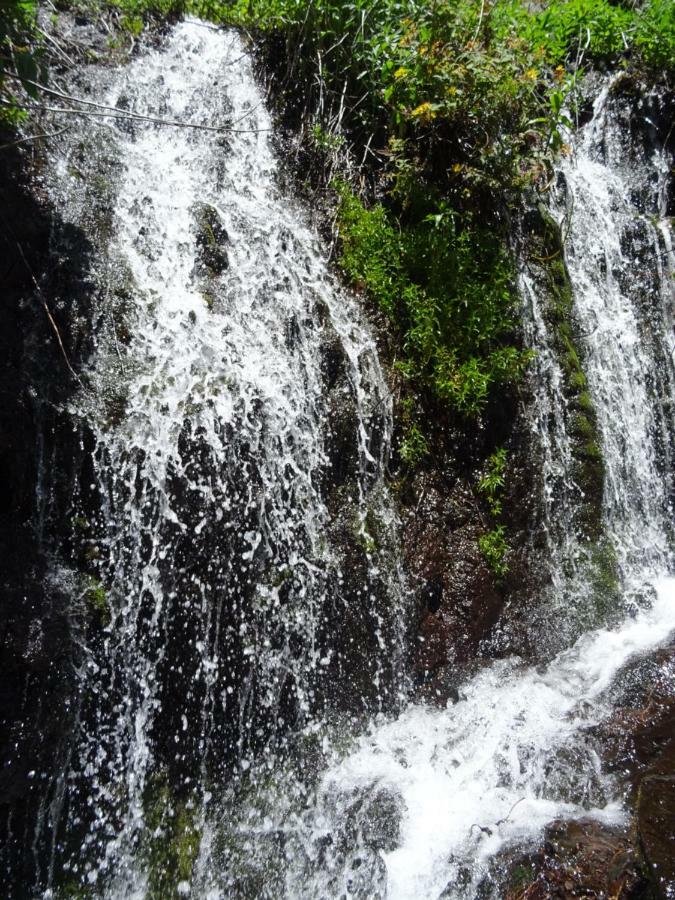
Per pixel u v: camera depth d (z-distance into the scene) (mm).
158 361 3316
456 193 4402
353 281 4141
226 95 4469
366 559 3664
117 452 3098
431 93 4273
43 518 2975
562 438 4496
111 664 3055
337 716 3562
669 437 5449
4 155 3244
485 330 4141
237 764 3326
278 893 3045
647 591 4586
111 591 3049
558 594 4207
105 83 4137
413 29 4434
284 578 3418
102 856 2973
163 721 3189
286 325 3756
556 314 4648
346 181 4379
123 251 3498
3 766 2758
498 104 4250
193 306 3537
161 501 3141
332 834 3178
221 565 3262
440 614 3879
